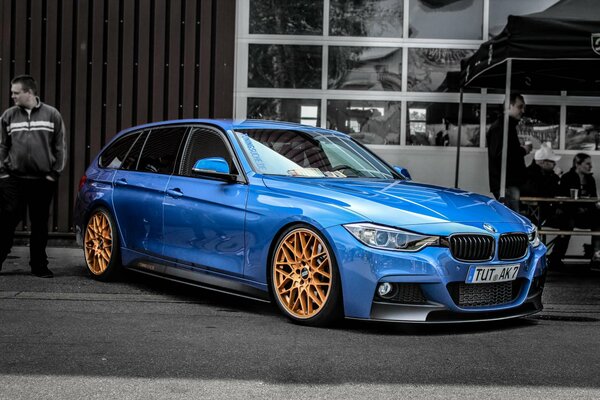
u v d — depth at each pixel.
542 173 9.48
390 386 3.61
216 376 3.72
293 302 5.16
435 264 4.72
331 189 5.20
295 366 3.94
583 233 8.46
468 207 5.22
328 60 10.20
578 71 9.29
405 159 10.16
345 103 10.20
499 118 9.13
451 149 10.15
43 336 4.57
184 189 6.01
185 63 10.17
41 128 7.00
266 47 10.21
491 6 10.12
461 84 9.60
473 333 4.94
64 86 10.17
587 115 10.14
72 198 10.21
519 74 9.60
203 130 6.24
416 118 10.17
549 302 6.55
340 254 4.80
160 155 6.53
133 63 10.20
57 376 3.68
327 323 4.93
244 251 5.43
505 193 8.78
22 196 7.05
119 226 6.69
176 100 10.18
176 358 4.07
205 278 5.77
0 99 10.18
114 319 5.16
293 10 10.19
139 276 7.20
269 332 4.79
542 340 4.77
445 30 10.15
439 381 3.71
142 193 6.43
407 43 10.15
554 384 3.70
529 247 5.28
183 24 10.18
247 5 10.20
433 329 5.02
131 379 3.65
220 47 10.18
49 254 9.16
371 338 4.67
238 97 10.21
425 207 5.02
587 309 6.20
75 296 6.12
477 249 4.89
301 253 5.09
